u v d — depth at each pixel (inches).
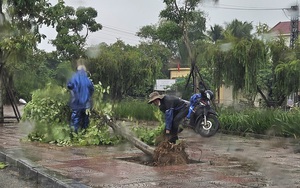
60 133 409.7
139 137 394.9
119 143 405.4
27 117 430.9
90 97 416.2
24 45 632.4
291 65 788.6
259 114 561.0
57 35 1154.0
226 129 572.4
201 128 488.4
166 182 237.3
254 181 241.9
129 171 269.4
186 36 726.5
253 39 759.1
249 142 463.2
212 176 255.3
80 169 276.2
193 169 278.4
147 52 1545.3
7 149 366.6
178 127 385.1
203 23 909.8
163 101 383.2
